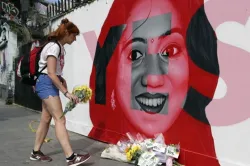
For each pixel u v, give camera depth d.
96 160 4.35
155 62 4.29
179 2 3.91
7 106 11.50
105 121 5.32
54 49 3.98
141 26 4.50
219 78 3.46
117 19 4.98
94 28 5.57
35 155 4.35
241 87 3.24
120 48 4.93
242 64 3.22
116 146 4.55
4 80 14.33
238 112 3.27
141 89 4.54
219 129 3.47
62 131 4.00
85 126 5.83
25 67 4.25
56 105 4.04
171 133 4.09
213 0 3.50
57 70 4.11
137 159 4.11
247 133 3.19
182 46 3.89
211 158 3.54
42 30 8.95
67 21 4.20
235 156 3.31
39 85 4.09
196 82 3.72
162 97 4.21
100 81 5.43
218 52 3.46
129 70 4.74
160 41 4.20
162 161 3.93
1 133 6.29
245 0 3.18
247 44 3.17
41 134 4.36
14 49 13.03
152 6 4.31
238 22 3.25
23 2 14.46
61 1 6.88
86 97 4.10
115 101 5.07
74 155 3.97
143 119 4.52
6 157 4.51
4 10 14.29
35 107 10.17
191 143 3.81
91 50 5.67
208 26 3.56
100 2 5.39
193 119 3.77
